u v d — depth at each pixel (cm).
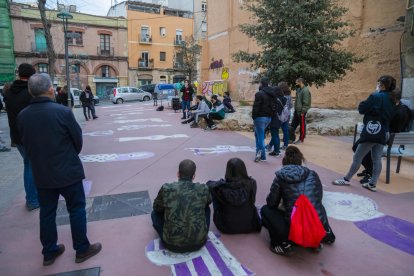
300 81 828
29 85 281
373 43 1277
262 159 648
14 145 407
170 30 4369
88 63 3859
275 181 318
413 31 1003
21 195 481
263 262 302
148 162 656
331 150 761
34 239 348
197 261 303
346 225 377
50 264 300
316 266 296
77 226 299
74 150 295
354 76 1355
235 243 335
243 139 902
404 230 365
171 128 1131
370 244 335
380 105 450
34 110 277
